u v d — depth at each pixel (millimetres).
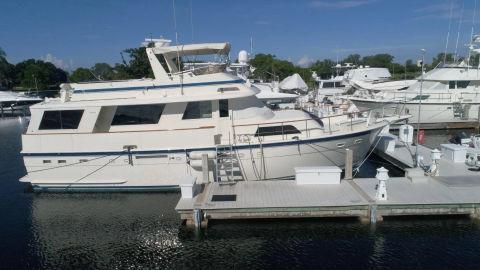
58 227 10539
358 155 12781
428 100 23875
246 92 11820
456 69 24375
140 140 11852
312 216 9781
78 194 12562
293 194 10391
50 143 12125
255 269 8219
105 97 12352
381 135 17109
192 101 11805
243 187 10992
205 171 11242
